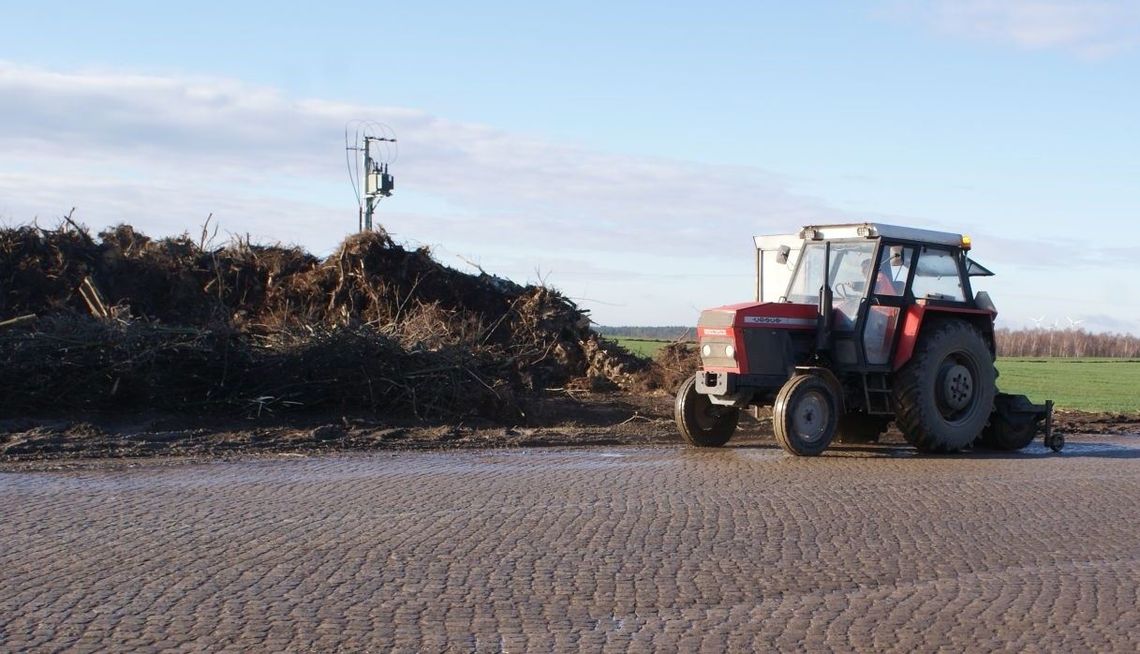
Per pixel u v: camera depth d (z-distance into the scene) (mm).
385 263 18484
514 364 17516
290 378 14539
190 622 6027
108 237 17797
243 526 8305
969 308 14188
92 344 13867
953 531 8711
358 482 10344
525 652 5672
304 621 6078
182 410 13953
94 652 5547
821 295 13586
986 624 6316
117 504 9047
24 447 11719
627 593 6758
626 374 18594
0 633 5805
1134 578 7391
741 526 8711
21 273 16297
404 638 5844
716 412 14070
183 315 16766
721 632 6062
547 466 11680
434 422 14688
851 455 13375
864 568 7480
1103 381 31828
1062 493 10586
